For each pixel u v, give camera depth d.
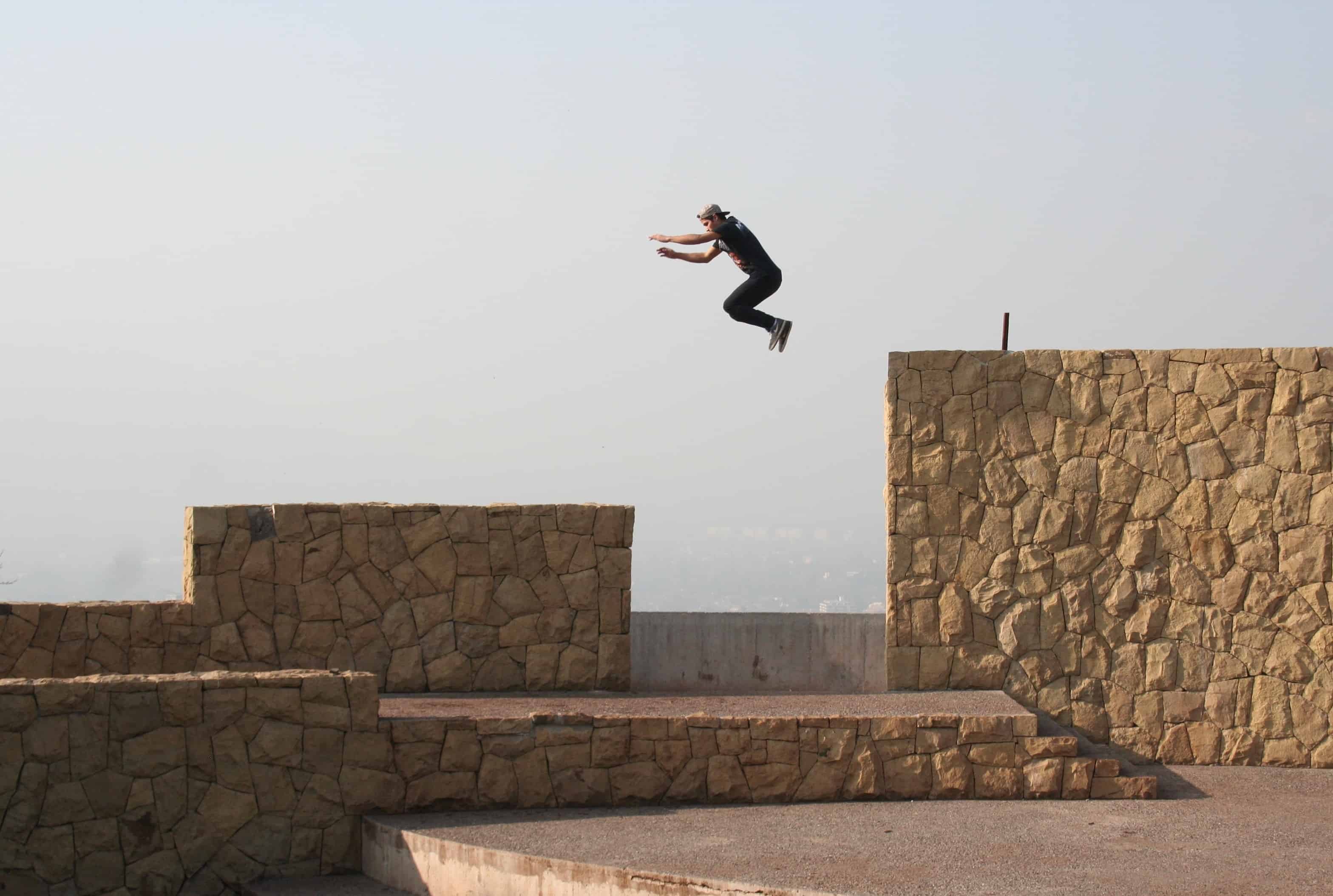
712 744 11.47
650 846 9.55
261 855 10.67
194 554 12.89
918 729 11.72
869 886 8.27
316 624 13.14
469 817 10.81
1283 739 13.08
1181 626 13.30
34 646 12.34
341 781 10.88
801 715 11.86
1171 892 8.17
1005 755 11.74
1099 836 10.00
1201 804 11.48
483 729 11.18
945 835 9.99
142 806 10.45
